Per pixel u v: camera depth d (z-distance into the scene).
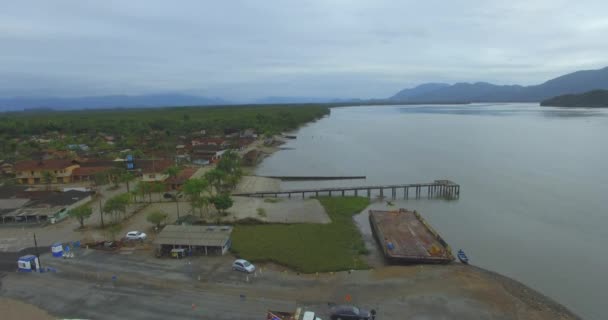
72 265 50.28
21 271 48.25
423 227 66.88
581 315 43.59
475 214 81.00
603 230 70.88
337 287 45.25
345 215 78.50
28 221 69.00
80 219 65.12
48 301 41.19
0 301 41.22
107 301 41.09
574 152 152.25
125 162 113.81
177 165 112.44
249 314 38.66
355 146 182.25
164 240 54.50
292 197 93.88
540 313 41.56
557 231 70.50
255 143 189.12
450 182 97.88
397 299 42.62
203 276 47.22
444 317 39.16
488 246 63.56
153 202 82.56
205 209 77.38
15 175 104.06
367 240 64.94
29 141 162.62
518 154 151.38
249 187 100.19
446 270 51.00
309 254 55.16
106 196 87.62
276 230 66.19
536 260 58.22
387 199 94.19
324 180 114.38
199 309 39.41
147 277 46.81
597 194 94.75
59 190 87.50
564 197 92.69
